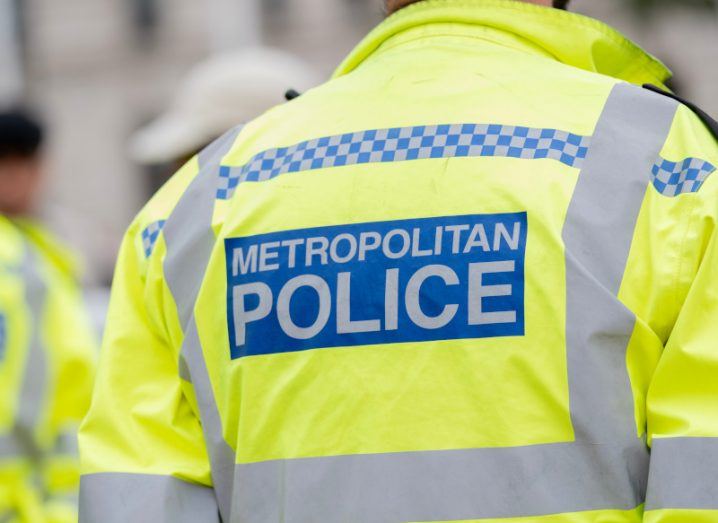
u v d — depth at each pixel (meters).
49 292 9.80
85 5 56.12
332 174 4.89
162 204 5.35
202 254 5.09
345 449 4.64
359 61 5.49
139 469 5.00
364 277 4.70
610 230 4.57
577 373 4.47
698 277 4.45
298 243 4.84
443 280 4.62
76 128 56.38
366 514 4.58
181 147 10.70
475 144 4.78
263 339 4.83
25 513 9.43
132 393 5.17
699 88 39.16
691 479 4.39
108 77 56.34
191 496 4.98
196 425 5.12
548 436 4.48
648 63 5.34
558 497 4.45
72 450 9.70
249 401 4.83
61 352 9.68
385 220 4.74
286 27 51.12
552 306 4.50
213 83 10.72
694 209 4.55
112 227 56.06
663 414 4.49
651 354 4.54
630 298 4.52
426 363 4.59
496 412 4.51
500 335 4.54
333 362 4.70
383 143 4.89
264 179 5.04
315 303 4.76
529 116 4.81
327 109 5.12
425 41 5.20
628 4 19.23
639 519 4.53
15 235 10.01
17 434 9.47
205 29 55.09
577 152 4.71
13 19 53.31
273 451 4.78
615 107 4.80
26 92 55.72
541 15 5.14
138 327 5.26
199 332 4.99
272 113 5.32
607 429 4.46
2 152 10.41
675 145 4.72
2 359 9.49
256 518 4.79
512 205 4.62
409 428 4.58
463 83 4.98
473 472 4.50
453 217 4.67
